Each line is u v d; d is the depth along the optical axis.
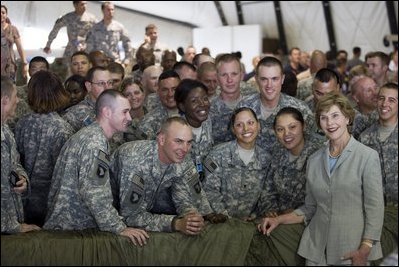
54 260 2.63
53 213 2.80
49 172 3.15
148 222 2.85
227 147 3.30
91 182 2.70
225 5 12.54
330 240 2.66
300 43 12.56
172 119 2.84
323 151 2.76
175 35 12.47
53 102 3.11
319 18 11.97
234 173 3.28
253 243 2.85
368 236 2.59
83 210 2.81
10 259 2.59
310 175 2.77
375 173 2.59
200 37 12.60
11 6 9.43
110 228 2.73
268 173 3.33
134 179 2.87
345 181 2.62
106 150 2.77
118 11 11.29
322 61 5.66
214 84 4.23
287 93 4.28
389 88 3.27
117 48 6.92
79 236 2.71
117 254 2.71
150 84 4.61
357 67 5.02
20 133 3.15
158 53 7.28
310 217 2.86
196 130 3.41
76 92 4.09
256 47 12.21
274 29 12.75
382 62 4.98
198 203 3.08
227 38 12.45
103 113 2.82
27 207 3.16
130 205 2.88
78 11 6.88
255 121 3.22
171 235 2.77
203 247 2.77
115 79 4.42
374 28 11.35
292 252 2.83
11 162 2.69
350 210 2.65
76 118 3.64
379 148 3.30
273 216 2.97
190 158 3.13
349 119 2.69
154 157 2.89
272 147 3.60
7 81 2.51
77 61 5.10
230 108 3.85
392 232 2.93
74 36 6.93
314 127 3.46
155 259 2.73
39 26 9.73
